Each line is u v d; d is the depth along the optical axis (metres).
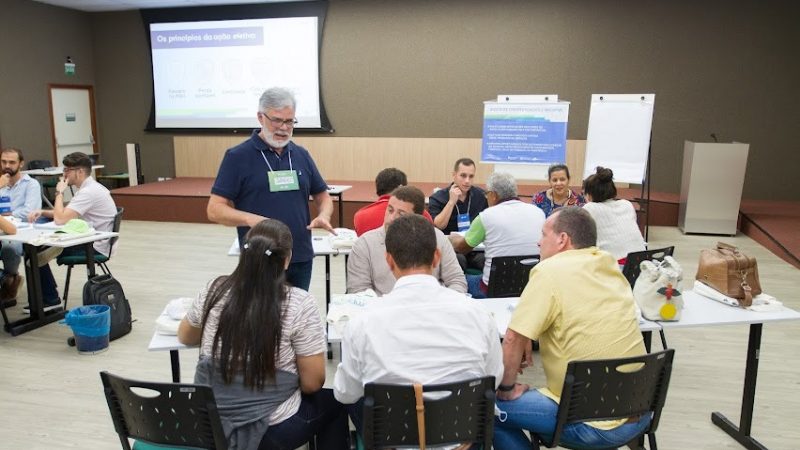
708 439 2.60
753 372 2.50
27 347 3.62
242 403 1.67
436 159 8.66
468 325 1.56
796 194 7.88
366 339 1.54
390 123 8.79
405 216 1.64
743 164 6.64
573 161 8.26
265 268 1.69
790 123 7.73
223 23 8.88
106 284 3.71
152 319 4.11
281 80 8.87
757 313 2.36
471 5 8.27
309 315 1.73
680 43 7.80
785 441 2.57
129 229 7.19
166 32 9.11
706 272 2.56
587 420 1.73
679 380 3.19
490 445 1.60
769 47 7.61
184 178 9.38
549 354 1.83
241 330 1.63
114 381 1.59
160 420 1.60
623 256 3.35
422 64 8.54
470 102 8.50
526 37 8.18
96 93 9.80
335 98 8.88
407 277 1.59
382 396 1.50
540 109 5.77
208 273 5.26
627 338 1.77
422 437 1.49
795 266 5.42
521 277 2.94
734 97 7.79
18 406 2.89
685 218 6.91
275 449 1.71
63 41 9.14
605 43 7.98
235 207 2.77
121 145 9.91
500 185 3.40
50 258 4.09
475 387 1.52
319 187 3.05
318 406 1.83
